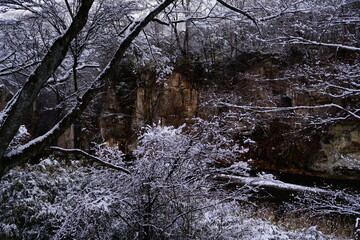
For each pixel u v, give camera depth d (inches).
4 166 76.7
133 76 581.9
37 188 168.9
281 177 543.2
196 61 611.2
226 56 624.4
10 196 164.6
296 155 577.3
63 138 593.3
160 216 140.6
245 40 557.3
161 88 550.6
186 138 136.9
